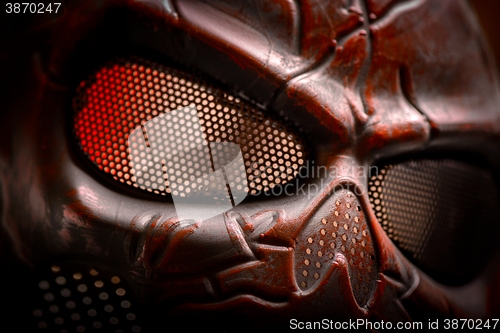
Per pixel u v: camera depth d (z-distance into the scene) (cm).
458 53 29
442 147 28
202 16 25
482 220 30
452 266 29
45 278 24
